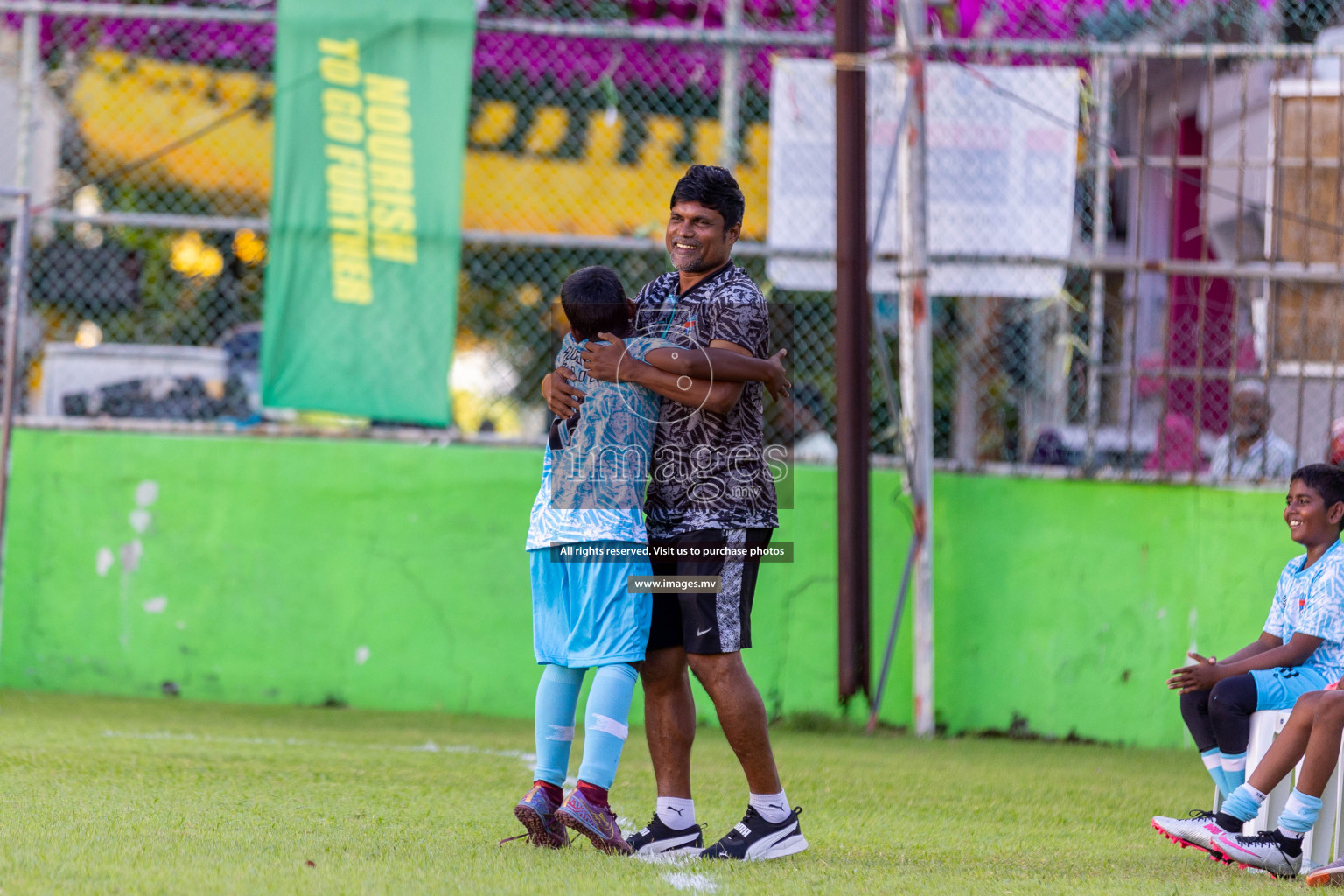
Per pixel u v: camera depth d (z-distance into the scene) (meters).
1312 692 13.29
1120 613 26.77
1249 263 26.67
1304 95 26.72
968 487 27.14
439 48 26.39
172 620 27.14
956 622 26.95
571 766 19.89
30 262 31.14
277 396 26.38
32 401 30.25
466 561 27.27
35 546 27.12
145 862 11.09
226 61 33.00
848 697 26.08
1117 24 32.41
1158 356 30.52
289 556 27.27
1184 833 13.45
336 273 26.45
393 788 16.88
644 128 32.06
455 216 26.50
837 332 25.91
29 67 27.16
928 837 14.88
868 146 26.19
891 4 30.12
